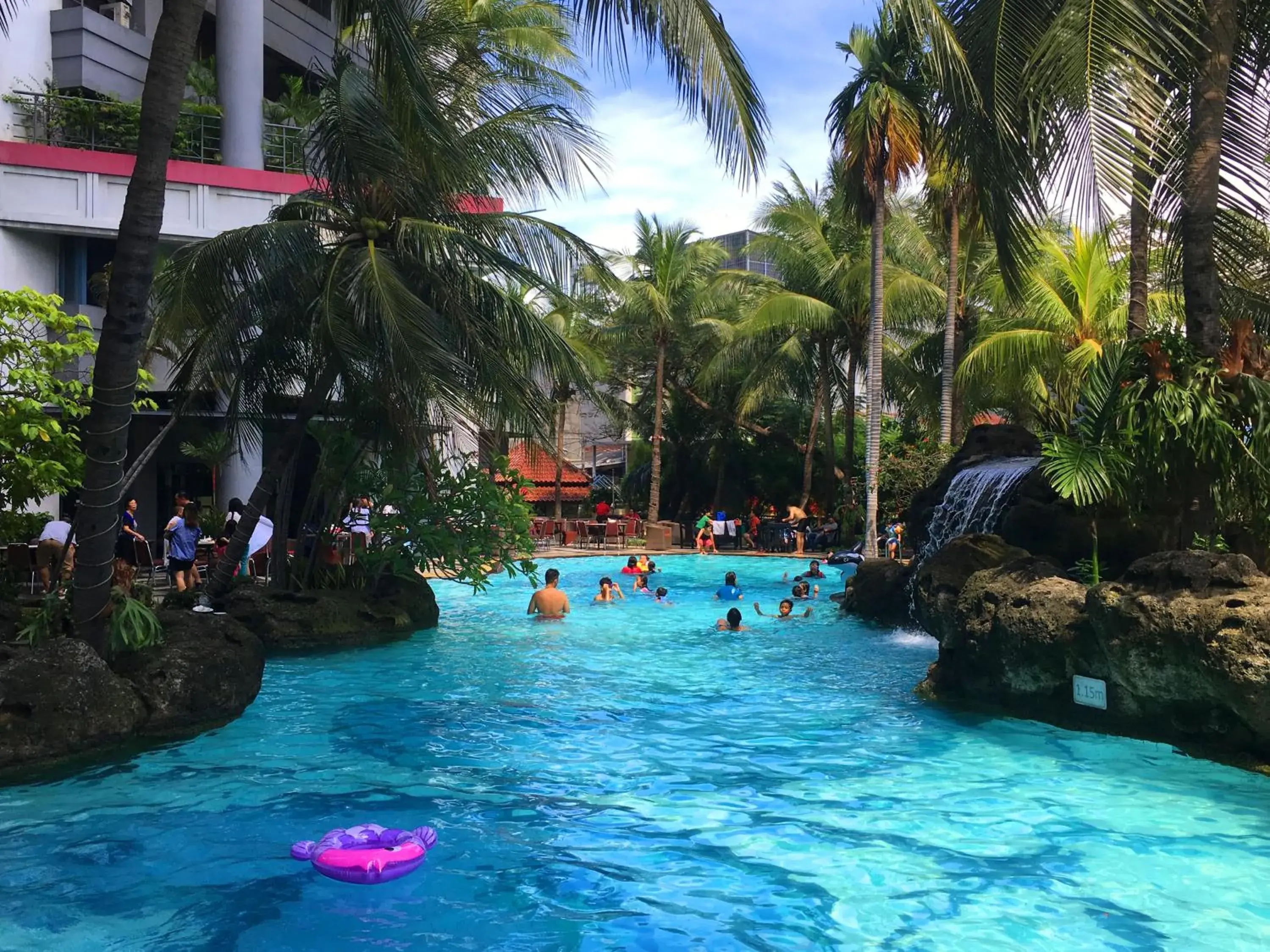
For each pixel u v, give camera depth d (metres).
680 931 4.14
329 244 11.64
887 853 5.09
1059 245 22.56
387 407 10.94
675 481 36.72
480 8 18.44
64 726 6.54
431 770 6.66
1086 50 7.15
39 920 4.23
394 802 5.93
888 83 19.17
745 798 6.03
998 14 8.73
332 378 11.69
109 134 19.16
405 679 9.91
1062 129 7.70
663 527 29.42
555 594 14.70
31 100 18.84
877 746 7.29
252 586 12.31
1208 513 7.76
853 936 4.09
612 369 34.81
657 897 4.52
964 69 8.47
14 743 6.28
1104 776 6.43
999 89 8.80
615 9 7.08
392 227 11.34
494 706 8.67
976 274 25.14
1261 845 5.18
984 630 8.27
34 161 17.94
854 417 29.53
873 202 21.73
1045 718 7.92
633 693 9.30
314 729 7.77
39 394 8.74
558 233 12.39
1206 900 4.48
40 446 8.77
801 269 28.47
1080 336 21.14
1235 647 6.17
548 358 11.95
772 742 7.44
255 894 4.53
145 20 21.52
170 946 3.98
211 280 10.63
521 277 11.93
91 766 6.61
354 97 10.98
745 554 27.22
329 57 25.98
